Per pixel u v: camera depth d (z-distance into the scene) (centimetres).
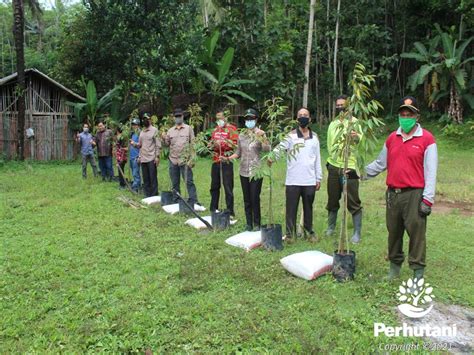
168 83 1597
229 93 1644
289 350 295
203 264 453
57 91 1609
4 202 768
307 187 535
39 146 1545
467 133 1703
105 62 1750
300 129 531
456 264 463
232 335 317
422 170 382
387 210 407
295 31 1917
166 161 1503
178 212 693
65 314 352
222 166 646
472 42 1894
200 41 1557
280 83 1683
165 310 354
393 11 2150
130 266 454
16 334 319
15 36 1373
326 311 351
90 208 727
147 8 1617
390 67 2158
